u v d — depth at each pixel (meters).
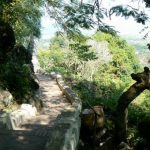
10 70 18.33
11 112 14.30
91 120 11.39
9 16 20.81
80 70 36.12
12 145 9.59
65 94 22.55
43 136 10.59
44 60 40.50
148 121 13.67
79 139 11.28
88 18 10.83
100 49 38.28
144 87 9.52
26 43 28.44
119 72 41.22
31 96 18.30
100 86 27.38
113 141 9.94
